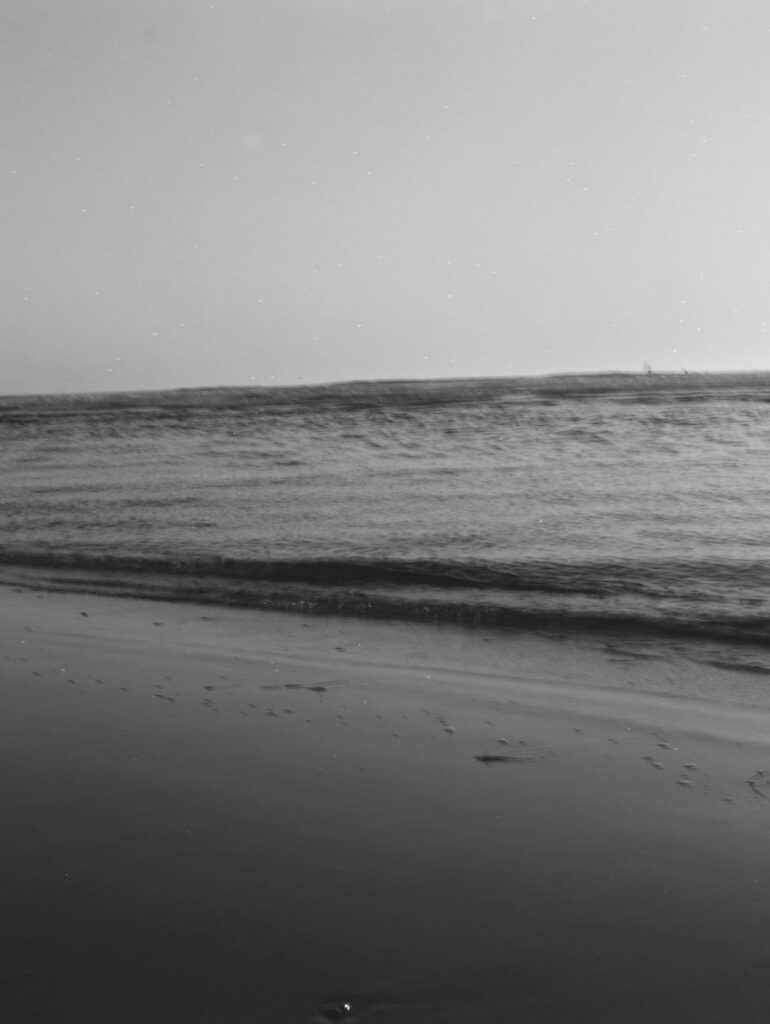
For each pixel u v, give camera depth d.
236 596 6.33
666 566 6.67
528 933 2.37
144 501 10.02
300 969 2.23
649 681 4.48
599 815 3.04
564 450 13.99
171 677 4.60
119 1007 2.10
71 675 4.64
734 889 2.56
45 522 8.94
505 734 3.81
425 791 3.24
